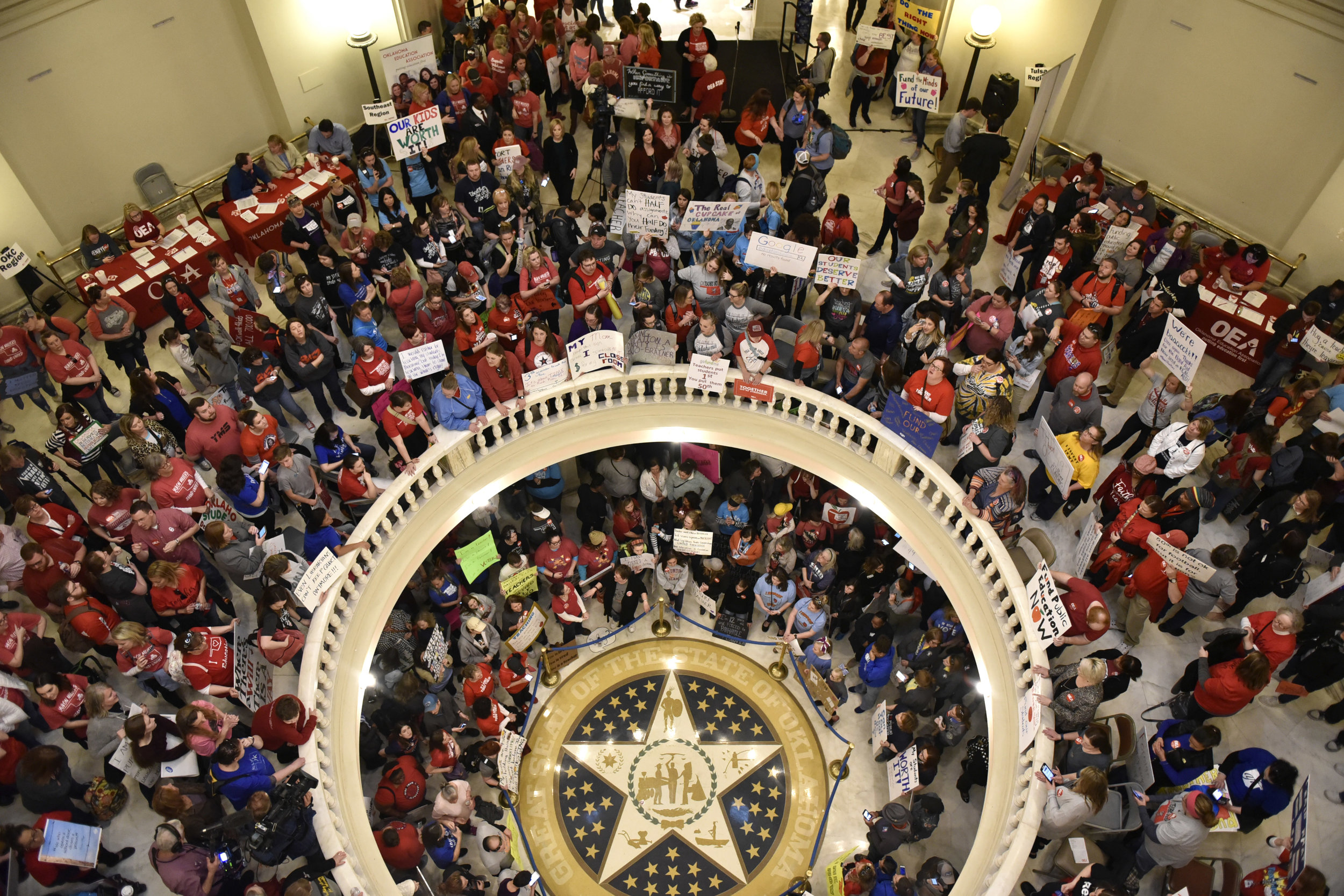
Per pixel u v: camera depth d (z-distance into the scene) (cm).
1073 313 1120
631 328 1275
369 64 1482
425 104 1342
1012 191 1430
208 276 1263
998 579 1010
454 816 973
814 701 1234
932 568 1098
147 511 875
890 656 1127
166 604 885
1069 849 846
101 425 975
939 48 1566
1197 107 1295
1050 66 1452
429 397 1176
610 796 1168
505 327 1115
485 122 1372
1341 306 1114
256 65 1433
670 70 1290
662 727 1224
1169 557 899
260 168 1332
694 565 1351
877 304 1107
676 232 1219
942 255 1366
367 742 1034
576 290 1112
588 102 1496
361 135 1512
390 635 1116
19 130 1196
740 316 1130
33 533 902
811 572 1190
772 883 1095
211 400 1056
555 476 1262
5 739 819
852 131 1592
